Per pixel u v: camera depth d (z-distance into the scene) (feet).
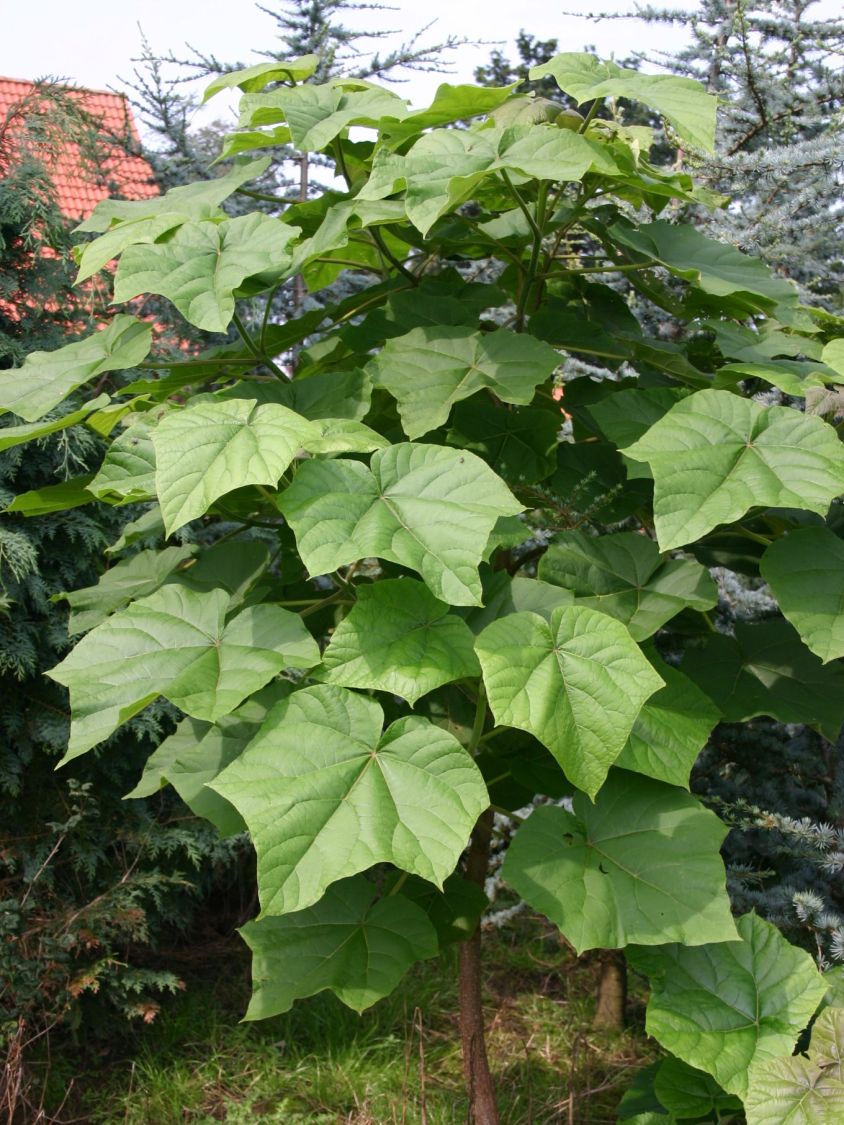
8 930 8.38
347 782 4.15
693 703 4.96
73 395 9.58
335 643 4.35
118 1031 9.34
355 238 6.14
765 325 5.99
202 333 11.97
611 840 4.68
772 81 8.67
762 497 4.35
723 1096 5.31
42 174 9.98
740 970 5.02
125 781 9.87
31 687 9.48
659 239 5.98
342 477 4.37
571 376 9.01
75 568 9.86
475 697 5.00
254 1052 8.86
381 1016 9.20
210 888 10.97
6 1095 7.91
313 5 13.24
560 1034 8.90
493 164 4.68
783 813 7.48
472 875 6.15
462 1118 7.43
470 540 4.10
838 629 4.54
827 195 8.04
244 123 5.56
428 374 5.24
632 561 5.34
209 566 5.42
